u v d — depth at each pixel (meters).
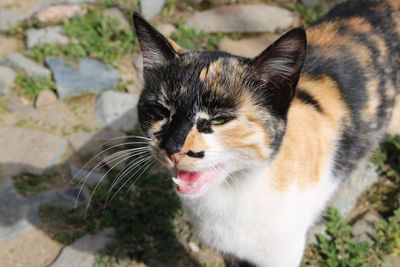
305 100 0.59
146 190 0.71
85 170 0.72
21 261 0.66
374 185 0.72
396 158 0.74
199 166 0.52
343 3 0.70
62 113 0.79
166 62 0.54
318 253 0.67
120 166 0.72
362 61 0.63
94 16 0.90
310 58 0.62
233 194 0.55
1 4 0.92
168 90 0.53
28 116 0.78
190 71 0.53
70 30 0.88
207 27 0.91
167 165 0.53
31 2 0.93
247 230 0.57
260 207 0.56
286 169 0.55
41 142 0.75
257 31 0.90
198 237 0.65
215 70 0.52
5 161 0.73
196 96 0.52
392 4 0.68
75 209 0.69
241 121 0.52
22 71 0.82
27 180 0.72
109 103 0.79
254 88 0.52
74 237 0.67
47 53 0.84
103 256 0.66
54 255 0.66
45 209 0.69
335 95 0.61
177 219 0.69
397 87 0.68
